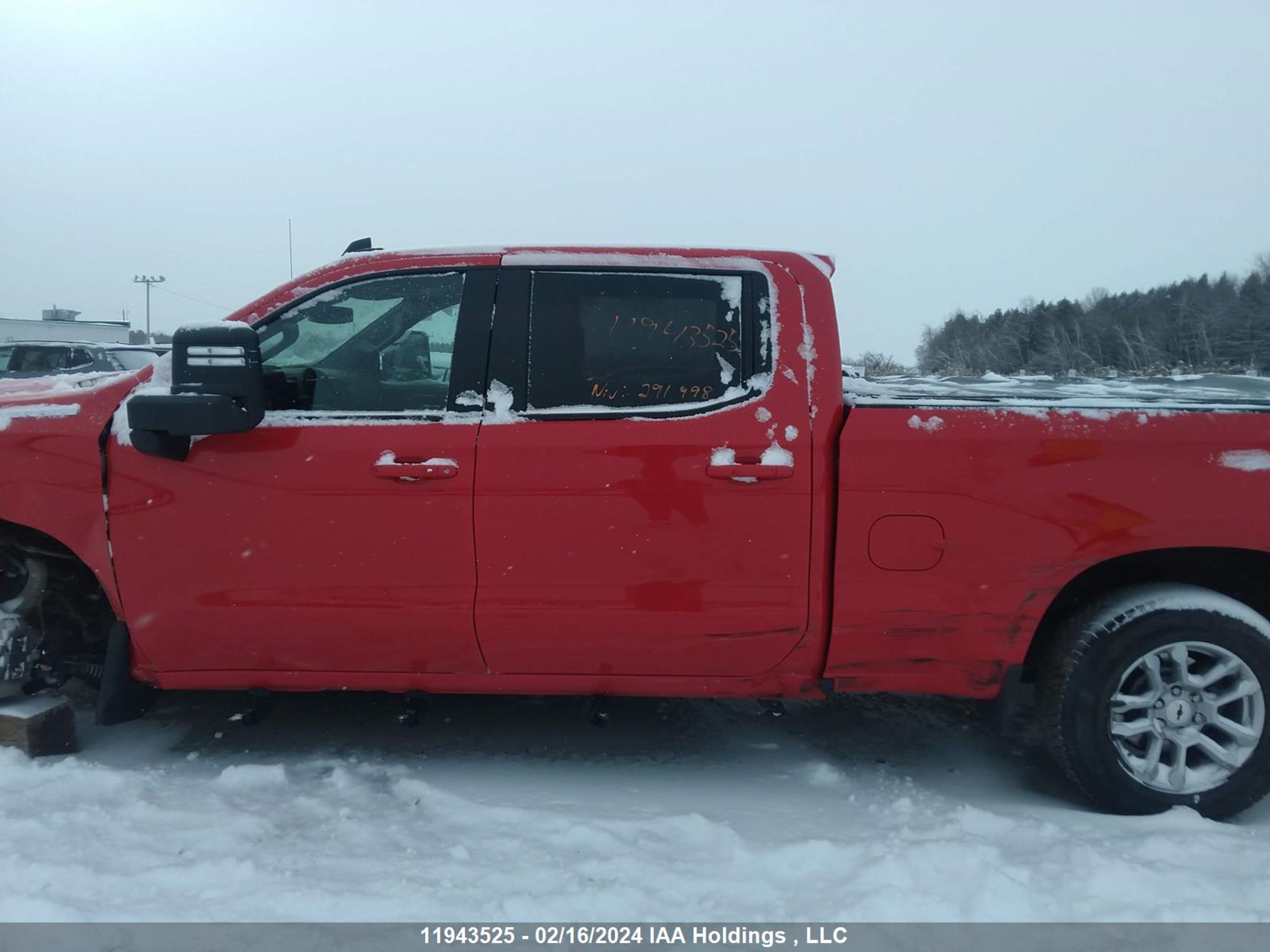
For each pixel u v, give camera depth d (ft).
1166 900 8.28
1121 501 9.80
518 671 10.61
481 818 9.91
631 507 10.02
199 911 8.14
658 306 10.53
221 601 10.35
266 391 10.53
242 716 11.10
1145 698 10.00
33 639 11.23
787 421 10.06
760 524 10.02
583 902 8.29
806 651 10.33
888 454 9.87
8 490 10.44
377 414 10.37
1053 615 10.69
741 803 10.45
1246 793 9.99
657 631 10.22
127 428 10.38
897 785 11.08
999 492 9.85
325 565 10.24
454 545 10.15
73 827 9.43
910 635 10.16
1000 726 10.55
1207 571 10.72
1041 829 9.55
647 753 11.91
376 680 10.70
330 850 9.20
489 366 10.43
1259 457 9.72
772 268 10.62
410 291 10.75
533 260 10.70
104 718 10.69
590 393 10.34
